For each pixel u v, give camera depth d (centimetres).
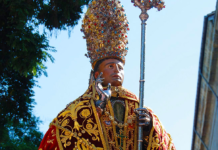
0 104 1466
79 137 552
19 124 1595
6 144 1630
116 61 618
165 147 576
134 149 568
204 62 393
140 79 575
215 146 377
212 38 387
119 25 635
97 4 647
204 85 392
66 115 574
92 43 637
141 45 589
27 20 1376
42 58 1345
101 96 569
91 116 571
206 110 388
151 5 605
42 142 570
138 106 600
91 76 639
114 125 577
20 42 1299
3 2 1328
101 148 549
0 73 1447
